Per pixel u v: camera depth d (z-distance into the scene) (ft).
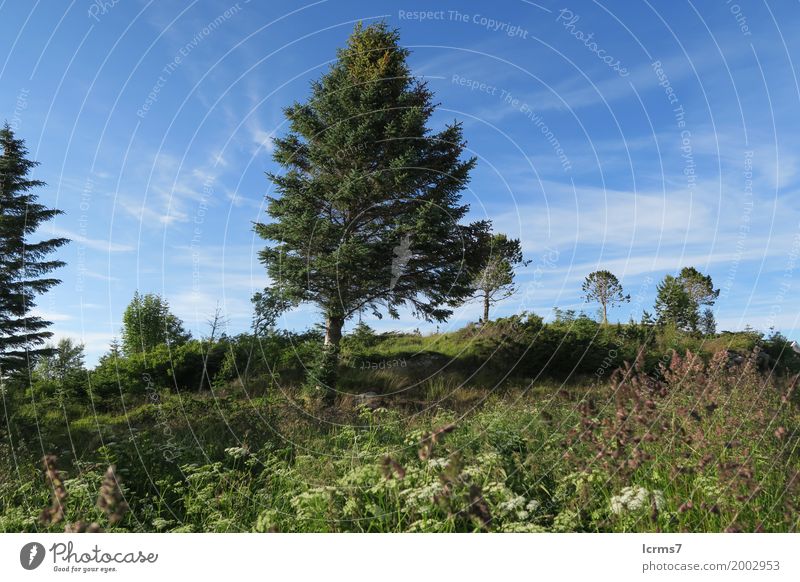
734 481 11.45
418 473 13.26
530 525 10.84
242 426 25.32
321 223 46.09
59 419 33.91
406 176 45.34
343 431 23.09
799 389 18.21
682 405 15.52
